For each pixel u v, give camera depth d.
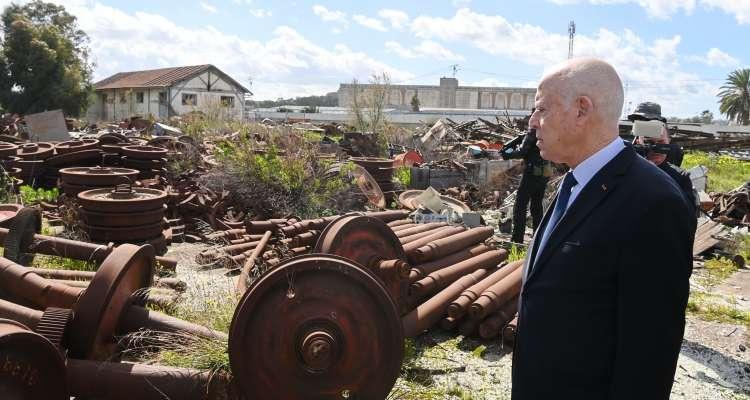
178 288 5.90
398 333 3.73
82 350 3.75
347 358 3.65
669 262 1.96
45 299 4.39
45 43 41.31
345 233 4.94
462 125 26.28
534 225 8.89
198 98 49.38
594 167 2.16
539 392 2.22
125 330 4.23
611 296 2.07
